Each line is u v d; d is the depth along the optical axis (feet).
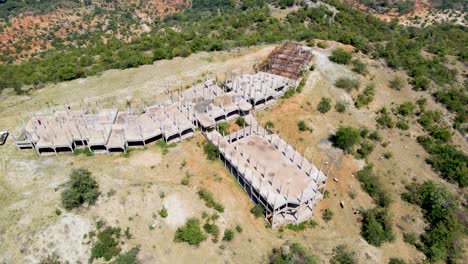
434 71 305.73
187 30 428.15
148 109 222.89
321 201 188.44
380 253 171.63
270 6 479.82
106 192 174.19
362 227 181.16
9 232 159.74
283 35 348.79
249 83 245.65
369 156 216.13
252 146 199.52
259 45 326.24
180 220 168.35
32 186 178.70
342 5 487.61
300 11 430.20
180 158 196.75
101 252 155.63
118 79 271.49
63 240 158.40
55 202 170.09
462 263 169.68
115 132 203.82
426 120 246.06
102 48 381.40
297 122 227.61
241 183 186.70
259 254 163.02
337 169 204.33
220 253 161.07
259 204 176.14
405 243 177.06
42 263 152.35
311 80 262.88
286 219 175.94
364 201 191.83
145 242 161.79
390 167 212.43
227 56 302.66
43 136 199.72
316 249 168.66
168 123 210.38
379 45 342.44
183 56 304.30
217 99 229.04
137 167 189.16
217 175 190.60
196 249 161.17
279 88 245.86
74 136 198.80
